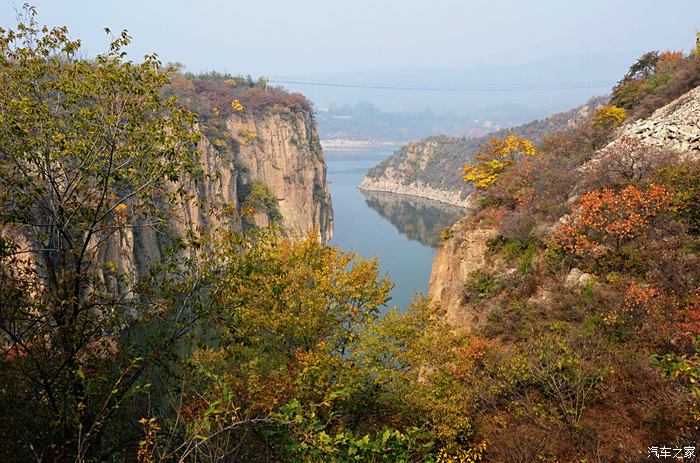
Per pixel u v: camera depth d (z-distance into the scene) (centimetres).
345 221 13362
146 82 966
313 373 1096
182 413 838
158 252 4872
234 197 8125
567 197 2442
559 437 1198
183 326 1020
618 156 2223
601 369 1327
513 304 1922
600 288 1683
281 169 10100
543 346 1449
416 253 9231
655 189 1772
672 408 1120
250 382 948
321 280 1554
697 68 3044
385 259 8650
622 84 4472
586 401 1289
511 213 2544
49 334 835
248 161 9450
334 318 1570
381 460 746
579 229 1928
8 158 909
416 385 1417
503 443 1223
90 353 855
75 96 940
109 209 1005
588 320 1558
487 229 2672
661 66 4081
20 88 911
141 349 1000
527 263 2098
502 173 3494
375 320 1619
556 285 1839
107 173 962
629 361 1324
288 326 1430
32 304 810
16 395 746
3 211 913
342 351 1572
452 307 2584
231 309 1113
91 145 951
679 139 2327
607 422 1203
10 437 701
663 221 1744
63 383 789
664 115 2811
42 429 746
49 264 906
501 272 2280
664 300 1443
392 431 772
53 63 955
